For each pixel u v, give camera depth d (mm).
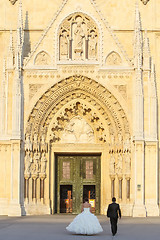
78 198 52094
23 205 48688
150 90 49562
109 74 49906
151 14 52188
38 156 49969
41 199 49906
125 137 49625
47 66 49906
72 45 50844
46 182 50500
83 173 52406
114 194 50219
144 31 51875
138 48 49281
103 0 52406
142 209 47250
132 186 48781
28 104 49625
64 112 51219
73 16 50781
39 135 50375
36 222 41188
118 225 39438
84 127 52000
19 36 49656
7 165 49031
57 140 51719
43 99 50156
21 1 51656
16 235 32531
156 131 49281
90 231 32875
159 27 51938
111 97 50156
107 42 50250
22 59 49969
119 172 49750
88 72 49906
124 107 49500
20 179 48562
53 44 50281
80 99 51375
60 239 30422
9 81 49781
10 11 52406
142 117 48562
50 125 51031
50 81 49906
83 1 50844
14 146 48438
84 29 51000
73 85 50500
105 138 51062
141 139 48125
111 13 52219
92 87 50375
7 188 48844
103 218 45812
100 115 51281
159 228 37312
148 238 31500
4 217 46000
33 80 49906
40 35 51906
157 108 50688
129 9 52219
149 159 48688
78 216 33438
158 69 51375
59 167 52438
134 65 49250
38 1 52406
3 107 49625
